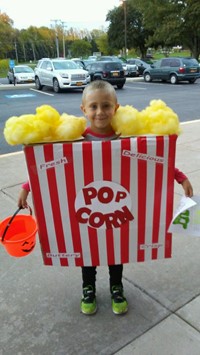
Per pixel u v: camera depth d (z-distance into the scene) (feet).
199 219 5.97
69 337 6.31
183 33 103.09
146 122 5.57
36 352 6.01
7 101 43.50
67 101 41.81
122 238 6.29
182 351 5.94
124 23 153.58
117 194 5.85
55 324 6.61
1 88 59.93
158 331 6.36
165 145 5.52
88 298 6.85
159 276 7.89
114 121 5.61
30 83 69.21
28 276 8.02
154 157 5.59
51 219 6.08
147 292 7.37
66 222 6.11
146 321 6.60
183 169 14.53
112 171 5.64
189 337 6.21
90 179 5.70
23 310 6.96
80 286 7.64
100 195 5.85
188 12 95.20
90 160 5.53
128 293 7.35
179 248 8.96
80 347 6.09
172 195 5.98
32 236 6.14
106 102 5.63
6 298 7.29
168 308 6.90
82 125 5.61
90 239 6.27
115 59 83.87
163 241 6.39
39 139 5.40
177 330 6.37
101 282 7.77
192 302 7.04
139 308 6.93
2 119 29.96
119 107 5.84
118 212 6.01
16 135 5.25
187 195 6.05
